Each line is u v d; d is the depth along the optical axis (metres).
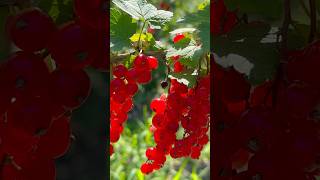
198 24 0.54
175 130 0.59
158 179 1.41
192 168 1.47
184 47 0.57
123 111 0.57
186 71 0.58
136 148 1.50
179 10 1.07
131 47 0.57
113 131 0.56
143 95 1.65
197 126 0.58
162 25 0.57
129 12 0.57
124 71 0.56
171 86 0.59
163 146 0.60
